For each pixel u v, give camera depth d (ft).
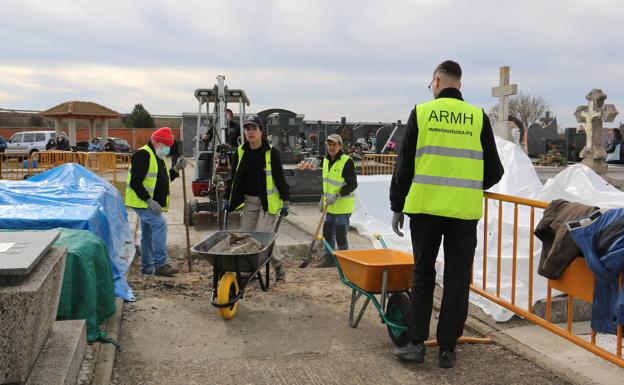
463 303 12.53
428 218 12.48
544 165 65.72
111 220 22.63
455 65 12.91
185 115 130.31
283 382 11.87
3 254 9.13
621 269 10.33
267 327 15.28
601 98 48.73
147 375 12.07
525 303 15.92
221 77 38.17
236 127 43.32
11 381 8.34
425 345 13.57
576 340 12.10
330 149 23.07
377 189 31.71
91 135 115.24
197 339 14.28
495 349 13.92
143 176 20.40
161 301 17.47
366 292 13.99
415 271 12.82
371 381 11.99
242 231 18.76
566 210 12.03
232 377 12.07
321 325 15.53
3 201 19.38
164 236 21.27
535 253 16.22
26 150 107.45
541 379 12.17
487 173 13.00
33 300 8.42
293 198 46.55
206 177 41.45
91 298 12.91
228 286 15.23
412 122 12.57
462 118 12.53
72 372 9.79
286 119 65.92
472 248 12.62
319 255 27.27
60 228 14.85
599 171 49.11
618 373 12.21
